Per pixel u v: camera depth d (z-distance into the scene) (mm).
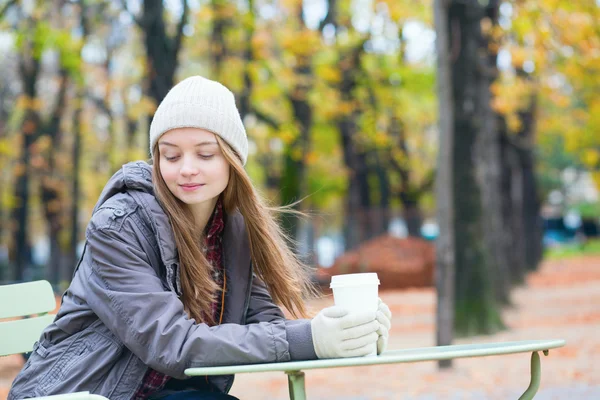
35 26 18406
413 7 19875
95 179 32000
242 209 3270
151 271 2979
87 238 3012
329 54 24016
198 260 3084
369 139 28328
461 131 14203
